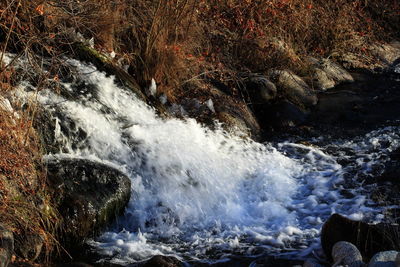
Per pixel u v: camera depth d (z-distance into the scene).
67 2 7.82
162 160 7.06
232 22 10.70
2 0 7.16
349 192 7.14
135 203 6.56
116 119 7.44
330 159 8.09
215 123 8.43
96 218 5.88
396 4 14.74
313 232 6.26
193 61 9.23
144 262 5.58
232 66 10.02
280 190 7.21
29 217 5.40
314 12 12.26
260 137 8.78
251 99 9.57
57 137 6.62
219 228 6.43
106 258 5.64
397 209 6.66
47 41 7.43
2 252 4.66
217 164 7.43
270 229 6.40
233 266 5.62
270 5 10.99
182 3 8.79
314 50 12.10
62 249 5.57
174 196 6.80
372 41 13.45
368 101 10.45
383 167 7.74
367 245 5.54
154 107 8.16
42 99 6.87
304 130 9.12
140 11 8.93
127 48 8.88
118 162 6.89
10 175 5.56
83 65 7.83
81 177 6.11
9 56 7.13
